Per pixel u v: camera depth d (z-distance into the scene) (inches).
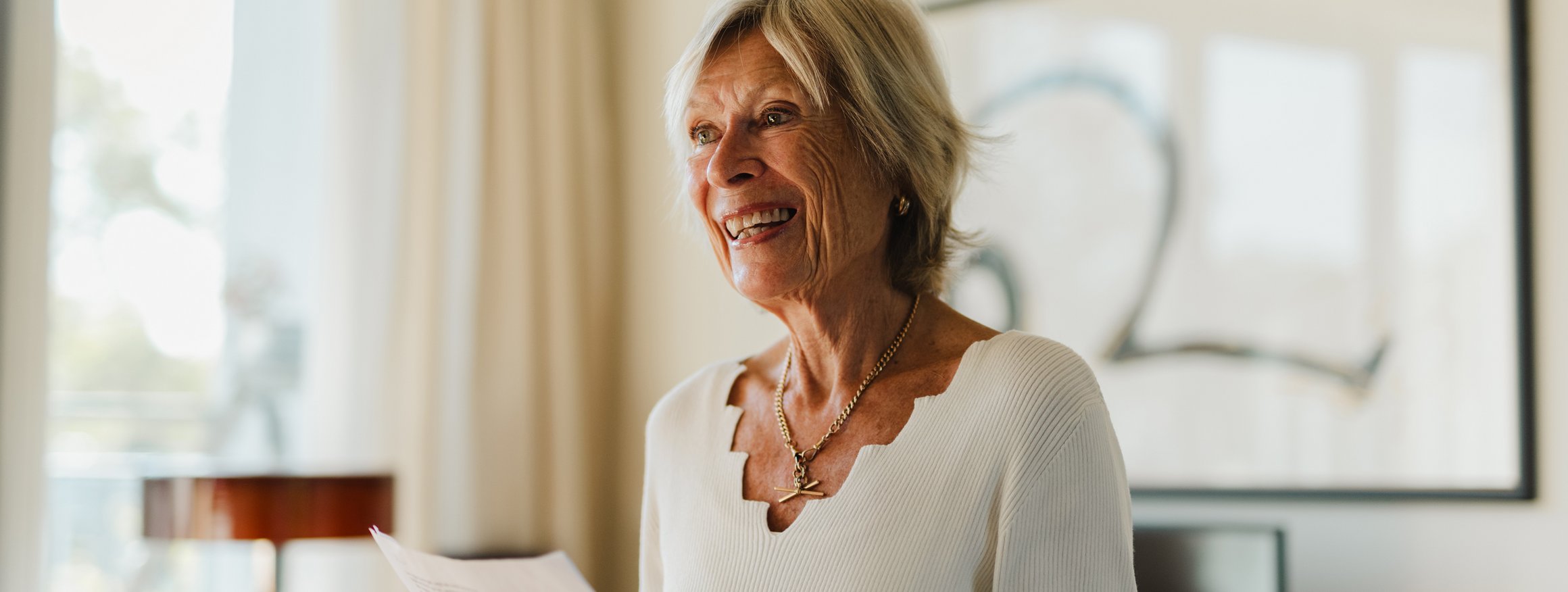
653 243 145.2
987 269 115.5
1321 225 100.0
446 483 135.3
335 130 137.6
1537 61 91.4
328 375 136.0
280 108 136.5
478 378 136.8
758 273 41.2
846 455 41.0
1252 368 102.7
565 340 141.6
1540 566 90.4
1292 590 101.5
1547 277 90.6
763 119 41.7
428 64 136.5
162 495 118.9
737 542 41.4
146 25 130.0
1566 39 90.3
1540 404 90.7
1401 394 96.1
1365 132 98.3
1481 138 93.3
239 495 117.7
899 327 43.0
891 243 43.6
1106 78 110.4
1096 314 110.0
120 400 127.9
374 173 137.7
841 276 42.0
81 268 125.6
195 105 132.5
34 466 113.5
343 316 136.3
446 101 136.6
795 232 41.2
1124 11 109.8
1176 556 96.9
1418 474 95.4
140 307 129.1
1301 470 100.5
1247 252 103.1
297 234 136.6
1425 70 95.8
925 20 43.3
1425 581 95.2
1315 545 100.7
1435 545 95.0
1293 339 101.0
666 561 44.8
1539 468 90.7
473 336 136.6
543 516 140.3
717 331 136.6
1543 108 91.0
